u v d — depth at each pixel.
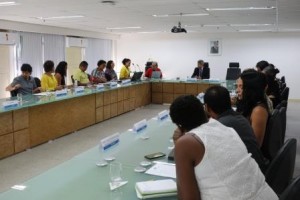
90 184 1.83
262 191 1.35
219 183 1.29
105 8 6.31
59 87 6.32
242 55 11.89
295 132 5.99
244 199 1.28
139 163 2.20
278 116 2.67
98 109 6.81
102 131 6.09
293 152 1.99
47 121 5.21
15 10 6.57
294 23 8.90
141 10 6.55
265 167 2.03
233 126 1.88
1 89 8.87
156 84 9.58
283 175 1.92
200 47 12.31
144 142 2.76
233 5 5.88
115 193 1.71
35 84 5.96
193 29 10.91
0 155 4.32
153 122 3.59
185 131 1.48
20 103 4.73
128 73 9.20
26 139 4.76
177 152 1.35
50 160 4.34
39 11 6.73
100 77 8.05
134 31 11.91
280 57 11.50
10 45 8.81
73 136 5.68
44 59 9.91
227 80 8.98
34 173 3.86
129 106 8.31
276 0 5.27
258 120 2.41
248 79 2.52
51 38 10.14
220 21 8.48
